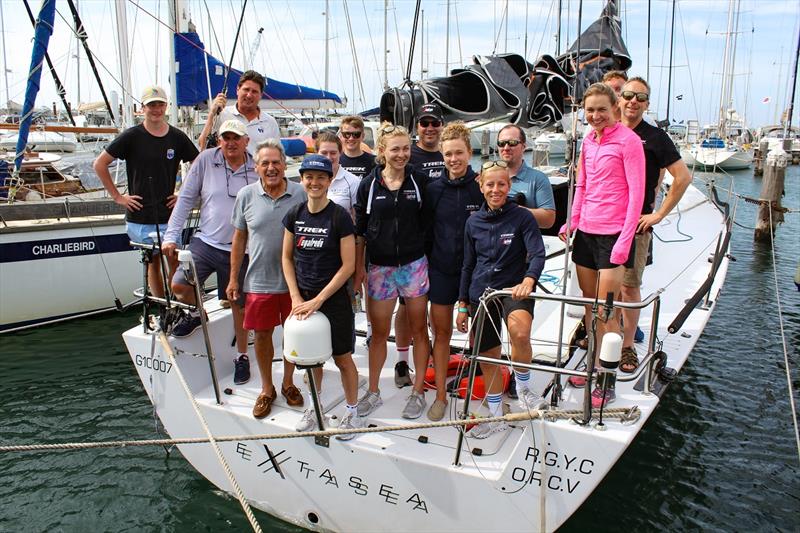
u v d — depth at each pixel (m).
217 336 3.82
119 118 9.34
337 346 3.04
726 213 7.48
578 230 3.30
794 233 14.91
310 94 11.05
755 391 5.95
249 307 3.24
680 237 7.07
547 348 3.70
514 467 2.77
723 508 4.12
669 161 3.32
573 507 2.73
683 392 5.92
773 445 4.95
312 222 2.97
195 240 3.78
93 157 10.59
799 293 9.48
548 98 5.20
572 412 2.72
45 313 7.80
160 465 4.54
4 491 4.29
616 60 6.00
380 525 3.10
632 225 2.96
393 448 3.00
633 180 2.97
